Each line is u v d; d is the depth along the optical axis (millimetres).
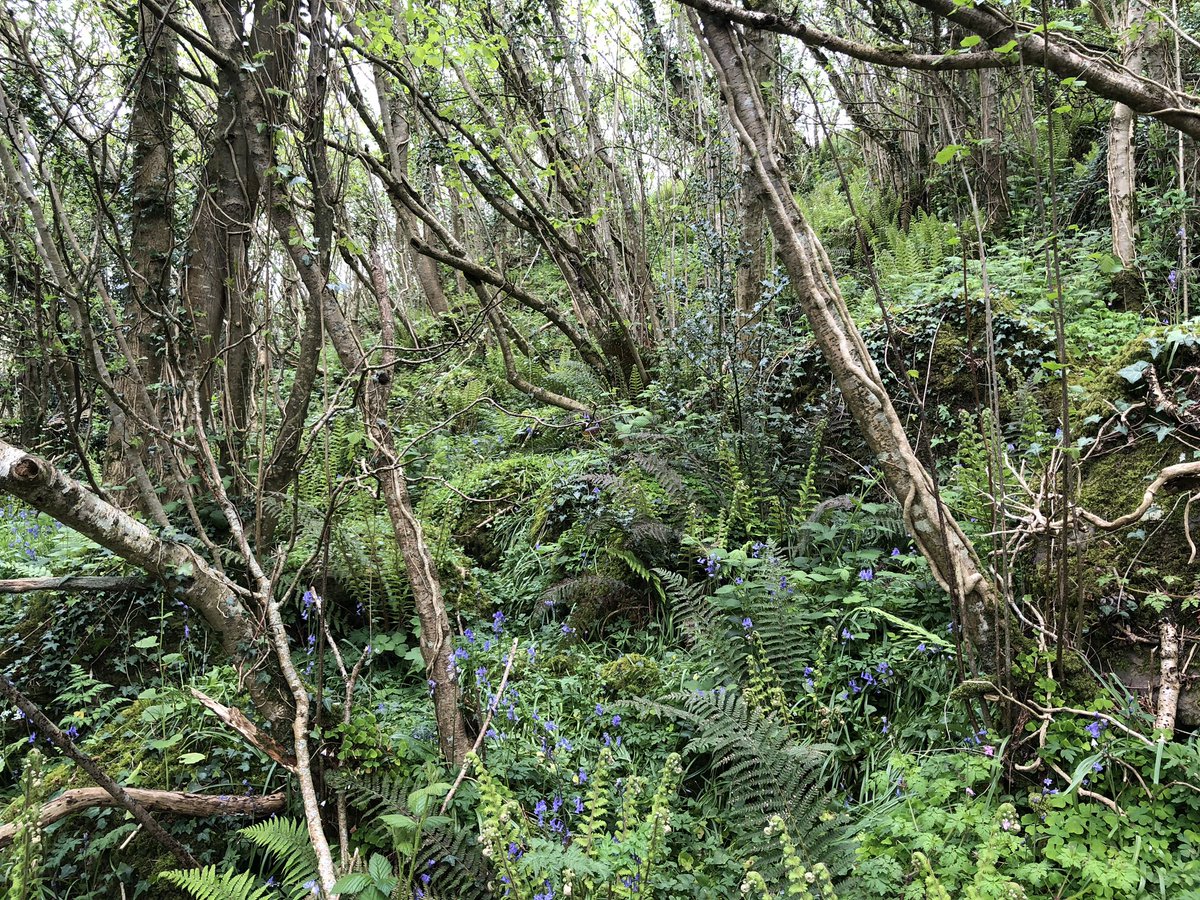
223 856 2869
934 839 2438
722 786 2979
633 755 3217
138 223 4414
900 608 3588
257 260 4242
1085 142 8914
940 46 3697
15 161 3172
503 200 6375
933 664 3240
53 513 2293
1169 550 3004
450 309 10383
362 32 5156
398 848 2357
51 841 2926
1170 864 2293
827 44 3129
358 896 2316
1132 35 4152
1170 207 5875
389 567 4023
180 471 3006
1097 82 3068
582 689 3582
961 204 8344
